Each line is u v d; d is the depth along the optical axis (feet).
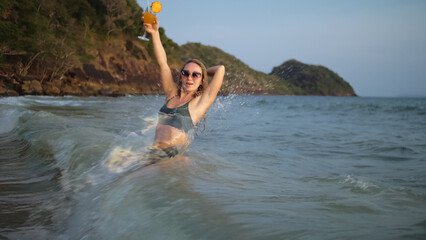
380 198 6.29
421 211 5.38
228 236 4.03
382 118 44.93
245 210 4.94
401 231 4.18
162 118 9.66
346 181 8.11
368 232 4.13
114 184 7.15
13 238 5.43
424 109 72.38
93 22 195.42
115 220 5.30
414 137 20.89
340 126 29.99
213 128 22.56
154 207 5.18
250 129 23.32
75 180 8.45
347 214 5.12
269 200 5.76
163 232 4.42
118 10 203.51
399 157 13.52
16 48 122.42
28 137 14.79
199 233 4.18
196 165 8.59
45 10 165.68
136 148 9.70
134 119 21.09
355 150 15.26
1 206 7.00
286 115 46.52
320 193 6.69
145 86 196.95
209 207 5.02
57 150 11.84
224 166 9.22
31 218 6.31
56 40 140.56
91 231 5.32
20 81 106.83
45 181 8.99
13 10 137.69
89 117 26.09
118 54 192.85
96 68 169.17
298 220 4.61
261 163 10.93
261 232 4.10
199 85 9.87
